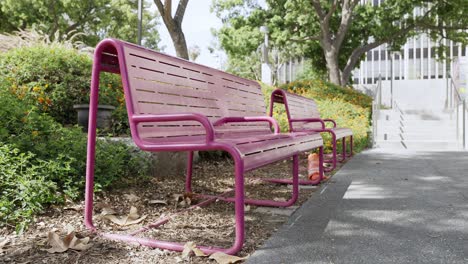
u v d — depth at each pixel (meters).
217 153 5.64
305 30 20.20
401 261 1.88
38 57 6.62
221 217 2.76
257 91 4.12
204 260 1.91
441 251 2.02
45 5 25.44
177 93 2.60
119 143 3.90
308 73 34.53
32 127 3.51
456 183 4.30
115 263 1.85
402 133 11.72
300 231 2.40
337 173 5.10
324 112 9.61
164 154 4.19
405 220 2.68
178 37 8.75
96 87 2.36
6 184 2.66
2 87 4.80
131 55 2.20
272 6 20.31
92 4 27.17
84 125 5.46
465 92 15.71
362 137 9.27
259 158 2.13
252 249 2.07
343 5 19.19
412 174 5.02
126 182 3.59
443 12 20.34
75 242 2.06
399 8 19.73
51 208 2.72
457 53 43.91
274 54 38.66
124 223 2.52
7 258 1.87
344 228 2.48
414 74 54.91
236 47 20.25
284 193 3.69
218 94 3.20
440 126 11.95
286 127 6.80
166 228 2.46
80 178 3.16
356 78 58.44
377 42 21.41
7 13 25.42
